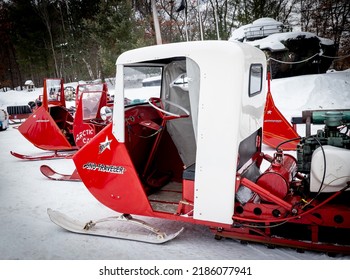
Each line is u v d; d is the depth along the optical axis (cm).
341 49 2653
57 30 3416
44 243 325
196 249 297
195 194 279
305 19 2769
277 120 653
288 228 282
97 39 2392
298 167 292
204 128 268
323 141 282
